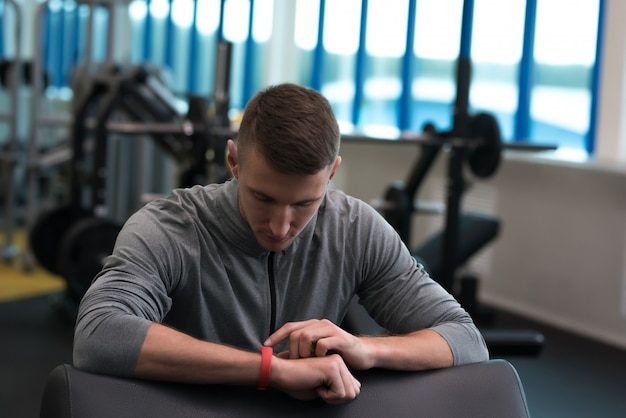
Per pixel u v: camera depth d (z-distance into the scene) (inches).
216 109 141.1
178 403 44.9
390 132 197.3
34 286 177.9
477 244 152.9
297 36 218.7
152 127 141.7
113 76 154.4
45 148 225.1
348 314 82.7
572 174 160.7
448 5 188.5
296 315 57.2
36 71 186.1
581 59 165.3
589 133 165.5
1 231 233.0
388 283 58.5
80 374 43.9
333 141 47.2
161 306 52.3
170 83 205.3
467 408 48.9
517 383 50.6
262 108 46.9
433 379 49.9
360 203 59.8
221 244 54.9
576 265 161.5
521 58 172.7
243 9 225.1
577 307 161.8
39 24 185.3
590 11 162.9
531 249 170.1
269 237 49.3
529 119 174.9
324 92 213.3
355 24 204.7
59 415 42.6
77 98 190.9
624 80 156.2
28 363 129.9
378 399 48.2
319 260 57.2
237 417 45.4
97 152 149.6
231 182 55.0
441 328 54.6
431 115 194.9
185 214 54.5
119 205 197.9
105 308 48.2
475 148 137.9
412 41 193.6
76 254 146.3
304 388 46.5
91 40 191.2
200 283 54.6
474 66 184.4
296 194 47.2
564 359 144.2
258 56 226.2
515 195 172.4
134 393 44.5
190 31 242.4
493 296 178.9
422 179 147.3
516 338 100.7
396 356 50.1
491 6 179.2
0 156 194.4
